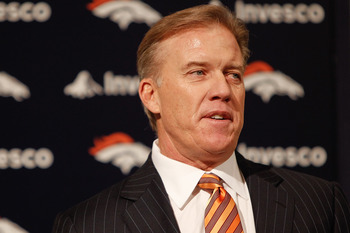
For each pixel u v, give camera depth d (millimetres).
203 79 2584
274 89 4699
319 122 4715
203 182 2643
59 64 4496
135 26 4594
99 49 4543
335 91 4734
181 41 2645
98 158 4484
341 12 4758
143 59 2852
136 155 4527
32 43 4480
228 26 2732
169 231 2488
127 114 4539
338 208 2746
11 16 4477
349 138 4668
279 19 4742
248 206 2646
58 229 2648
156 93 2816
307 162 4676
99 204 2668
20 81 4445
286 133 4676
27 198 4391
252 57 4695
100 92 4523
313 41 4758
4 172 4383
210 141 2525
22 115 4430
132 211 2584
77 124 4477
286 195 2676
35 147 4422
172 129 2654
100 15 4570
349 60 4711
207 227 2494
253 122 4656
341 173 4676
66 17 4531
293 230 2539
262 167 2898
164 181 2711
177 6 4641
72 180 4441
